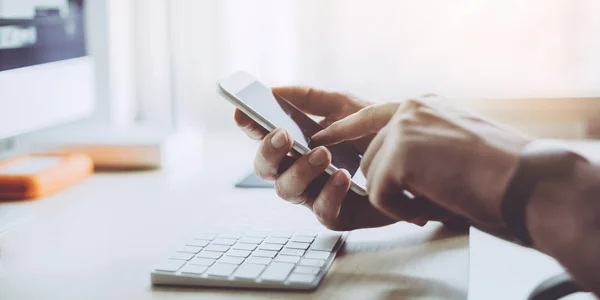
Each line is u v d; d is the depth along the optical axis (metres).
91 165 1.09
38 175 0.93
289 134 0.69
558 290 0.69
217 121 1.50
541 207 0.46
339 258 0.66
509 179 0.47
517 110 1.39
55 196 0.94
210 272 0.59
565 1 1.34
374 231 0.75
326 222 0.71
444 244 0.70
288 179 0.70
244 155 1.24
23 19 0.92
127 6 1.47
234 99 0.70
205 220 0.79
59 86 1.01
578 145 1.27
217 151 1.28
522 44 1.37
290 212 0.81
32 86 0.94
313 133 0.78
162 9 1.46
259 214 0.81
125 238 0.73
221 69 1.47
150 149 1.12
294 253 0.65
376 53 1.42
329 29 1.42
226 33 1.45
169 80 1.49
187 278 0.58
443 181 0.50
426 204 0.68
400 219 0.65
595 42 1.35
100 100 1.43
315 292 0.57
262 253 0.65
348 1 1.41
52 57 1.00
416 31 1.40
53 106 0.99
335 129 0.65
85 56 1.10
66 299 0.56
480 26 1.38
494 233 0.50
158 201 0.90
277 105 0.78
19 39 0.91
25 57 0.93
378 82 1.42
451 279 0.60
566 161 0.47
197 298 0.56
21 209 0.86
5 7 0.88
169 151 1.14
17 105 0.91
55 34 1.01
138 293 0.57
